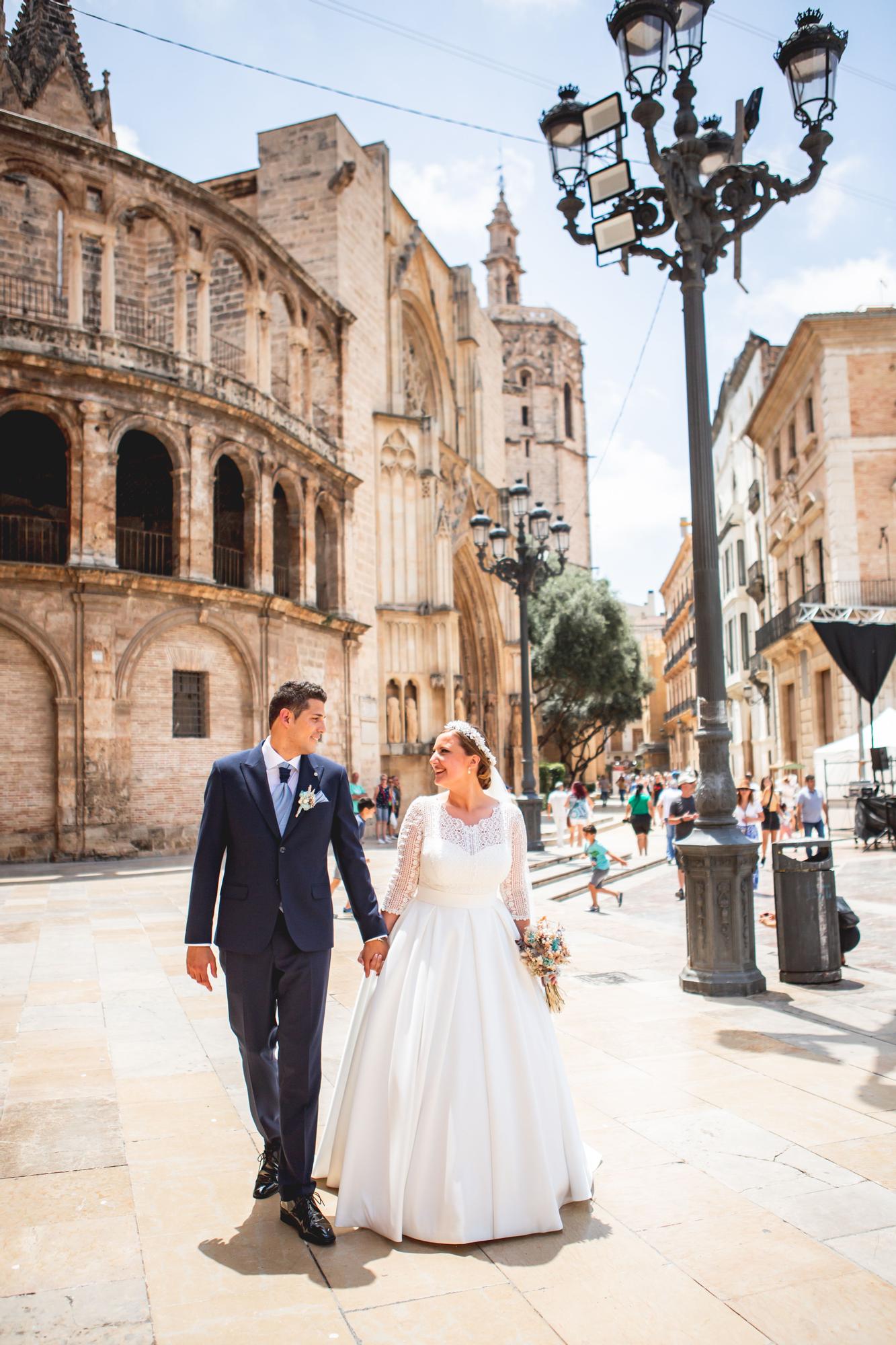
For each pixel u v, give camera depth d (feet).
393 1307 10.91
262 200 111.75
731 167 28.96
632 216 30.60
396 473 116.98
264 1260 12.04
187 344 82.64
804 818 68.08
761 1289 11.18
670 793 70.69
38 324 70.74
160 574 87.86
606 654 179.73
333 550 102.22
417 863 14.15
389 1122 13.03
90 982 29.43
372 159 122.31
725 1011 24.50
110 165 74.69
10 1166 15.17
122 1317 10.74
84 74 92.68
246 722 82.07
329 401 105.60
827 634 80.33
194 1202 13.80
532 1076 13.14
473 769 14.29
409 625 115.24
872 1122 16.48
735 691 152.97
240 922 13.37
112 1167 15.15
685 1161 14.90
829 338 96.53
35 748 69.41
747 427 127.44
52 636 69.87
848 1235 12.46
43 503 84.43
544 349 256.11
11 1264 11.98
